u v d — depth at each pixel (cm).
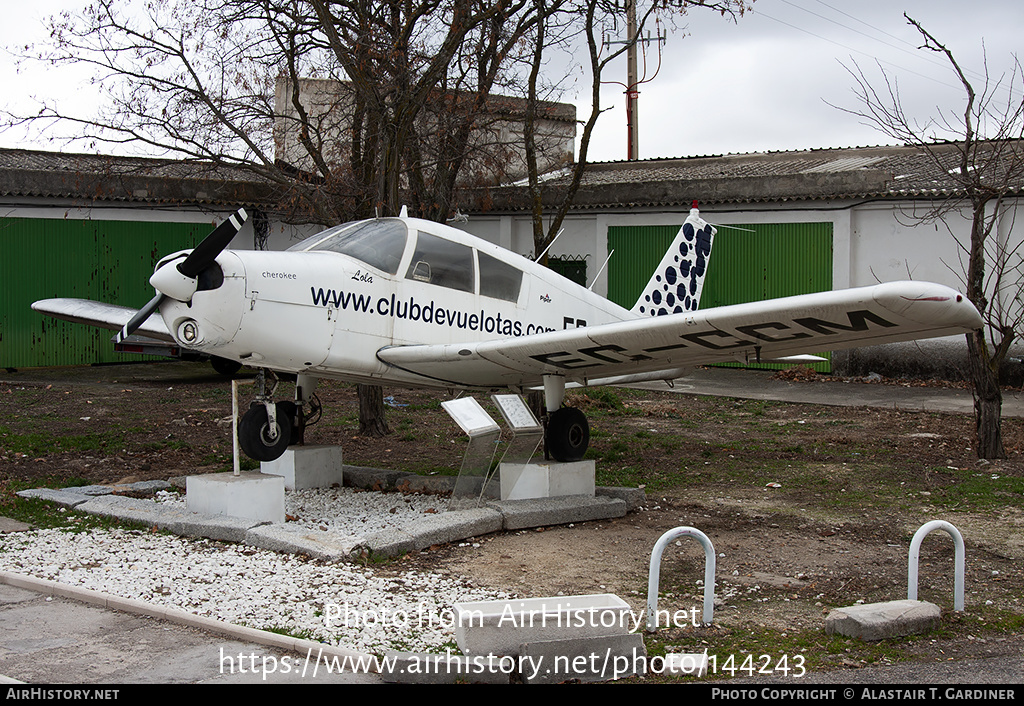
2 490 781
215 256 654
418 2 1066
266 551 611
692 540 665
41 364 1653
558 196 1891
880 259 1628
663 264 1016
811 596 536
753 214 1741
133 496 785
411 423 1198
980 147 1380
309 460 844
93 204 1659
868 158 1934
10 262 1600
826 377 1658
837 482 858
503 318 842
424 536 627
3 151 1770
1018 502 770
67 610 496
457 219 1150
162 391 1447
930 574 580
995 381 954
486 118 1173
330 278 721
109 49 970
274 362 711
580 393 1373
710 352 721
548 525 698
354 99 1070
